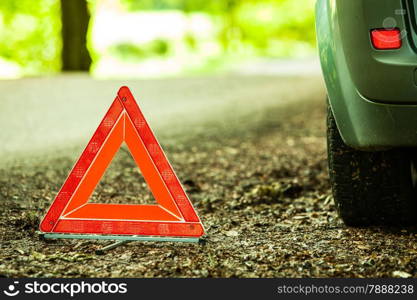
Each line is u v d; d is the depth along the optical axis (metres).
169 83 15.59
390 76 3.55
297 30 35.72
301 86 15.02
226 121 9.73
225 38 32.72
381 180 4.20
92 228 4.04
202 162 6.81
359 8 3.61
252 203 5.12
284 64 25.14
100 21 29.89
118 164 6.48
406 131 3.63
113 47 27.03
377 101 3.63
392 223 4.35
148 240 4.00
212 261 3.74
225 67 24.14
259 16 33.56
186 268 3.66
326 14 3.95
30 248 3.97
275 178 6.04
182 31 31.42
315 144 7.78
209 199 5.18
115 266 3.69
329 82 3.88
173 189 3.97
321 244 4.03
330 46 3.82
